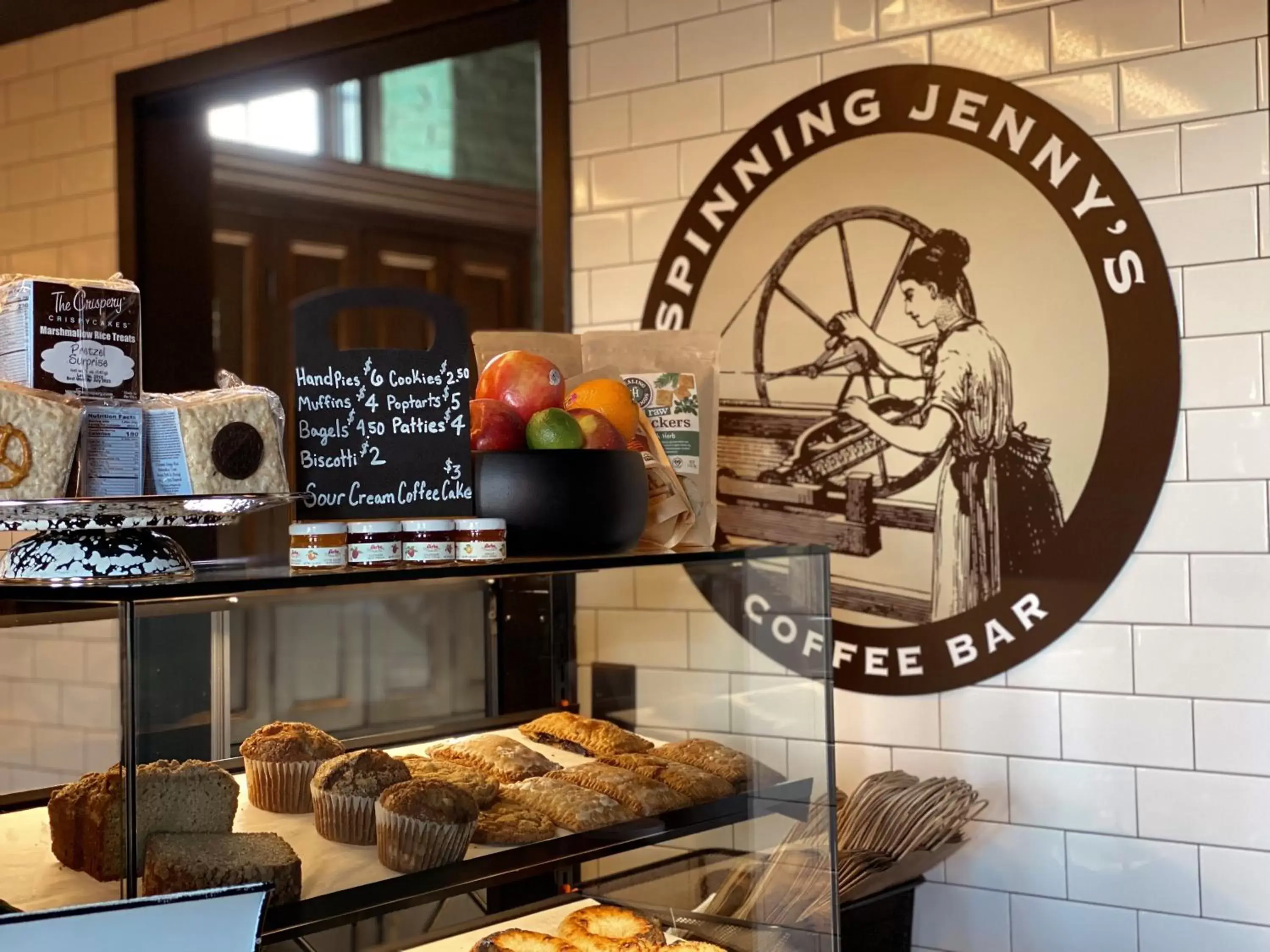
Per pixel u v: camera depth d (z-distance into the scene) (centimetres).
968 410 231
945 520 233
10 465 117
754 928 164
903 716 237
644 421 184
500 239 467
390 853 130
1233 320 209
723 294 254
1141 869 216
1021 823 226
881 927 217
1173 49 214
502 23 282
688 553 167
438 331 156
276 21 306
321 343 153
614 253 267
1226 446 209
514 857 142
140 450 128
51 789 114
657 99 262
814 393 245
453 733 157
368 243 427
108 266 335
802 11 247
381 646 191
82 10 332
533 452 157
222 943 99
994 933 229
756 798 169
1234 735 208
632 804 155
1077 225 221
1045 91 225
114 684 111
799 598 176
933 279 234
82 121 339
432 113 452
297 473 152
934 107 234
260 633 132
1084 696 221
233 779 120
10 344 125
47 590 113
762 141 250
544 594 177
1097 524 220
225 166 387
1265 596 206
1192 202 212
